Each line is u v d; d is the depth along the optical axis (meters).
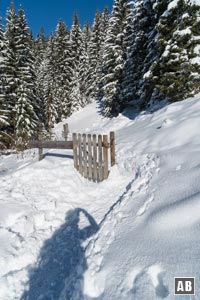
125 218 4.75
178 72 11.55
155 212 4.26
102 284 3.39
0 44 20.64
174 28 11.72
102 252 4.07
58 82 37.47
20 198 6.40
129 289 3.04
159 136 8.14
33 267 4.36
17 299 3.76
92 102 39.31
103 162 7.49
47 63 40.62
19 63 23.19
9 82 21.98
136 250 3.59
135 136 9.69
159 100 15.11
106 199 6.47
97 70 38.19
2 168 9.63
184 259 2.99
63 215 6.03
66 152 10.04
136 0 20.34
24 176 7.60
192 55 11.03
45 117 35.06
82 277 3.73
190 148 6.30
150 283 2.95
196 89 11.23
